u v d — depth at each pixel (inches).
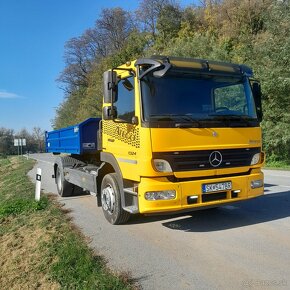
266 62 814.5
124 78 257.9
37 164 1261.1
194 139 239.1
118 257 217.6
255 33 1392.7
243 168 258.8
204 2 1876.2
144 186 233.6
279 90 792.3
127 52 2027.6
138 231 268.2
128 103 252.1
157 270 195.0
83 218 320.8
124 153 260.1
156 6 2087.8
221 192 249.1
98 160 395.9
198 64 251.1
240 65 271.6
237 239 237.5
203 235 249.8
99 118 394.3
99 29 2837.1
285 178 542.0
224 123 249.9
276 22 816.9
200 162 241.8
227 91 261.1
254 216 293.4
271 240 232.5
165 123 233.3
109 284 176.9
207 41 1196.5
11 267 223.3
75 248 229.3
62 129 469.1
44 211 352.2
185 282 178.5
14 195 496.4
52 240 255.0
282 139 788.0
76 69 2920.8
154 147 230.8
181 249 225.0
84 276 189.5
